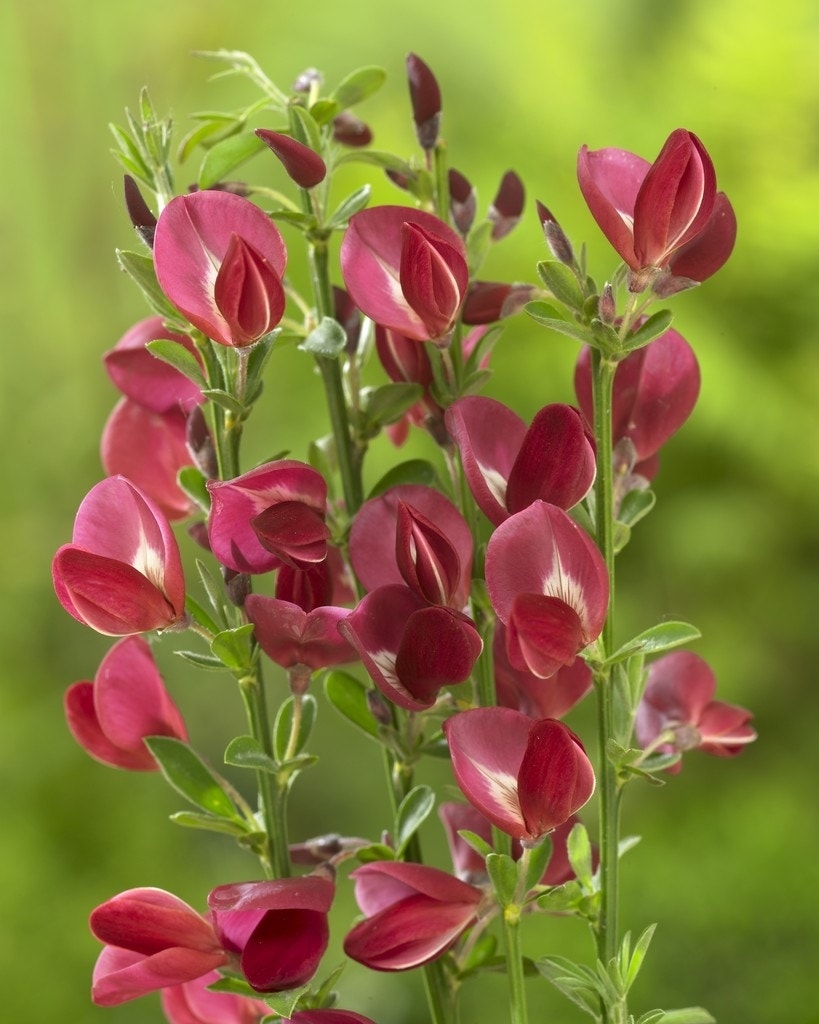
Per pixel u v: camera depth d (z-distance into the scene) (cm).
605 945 64
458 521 64
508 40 201
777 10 186
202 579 65
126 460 68
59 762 185
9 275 220
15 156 221
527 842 63
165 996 67
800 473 187
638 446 66
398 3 204
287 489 63
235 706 191
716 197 64
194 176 135
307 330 67
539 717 66
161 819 181
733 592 188
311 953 63
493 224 68
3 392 217
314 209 67
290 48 209
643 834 160
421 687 63
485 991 145
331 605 65
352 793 190
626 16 202
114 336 220
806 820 155
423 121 67
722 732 67
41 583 206
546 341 176
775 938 132
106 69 221
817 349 190
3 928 166
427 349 66
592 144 185
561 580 63
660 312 63
